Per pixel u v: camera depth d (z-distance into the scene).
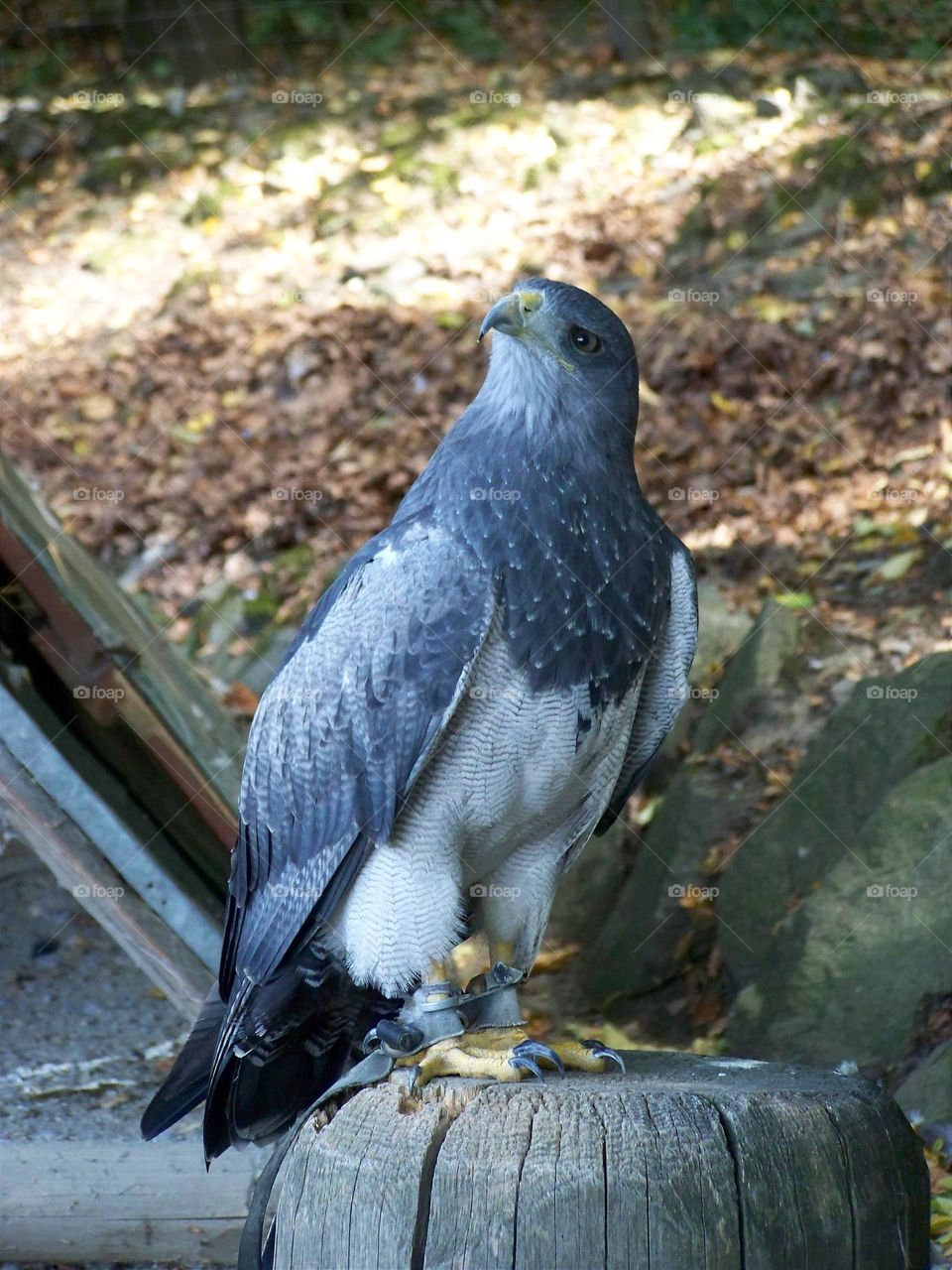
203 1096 4.89
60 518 11.62
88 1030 7.31
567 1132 3.49
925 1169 3.85
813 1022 6.82
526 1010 7.78
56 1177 5.61
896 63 14.45
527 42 16.88
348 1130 3.73
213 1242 5.56
